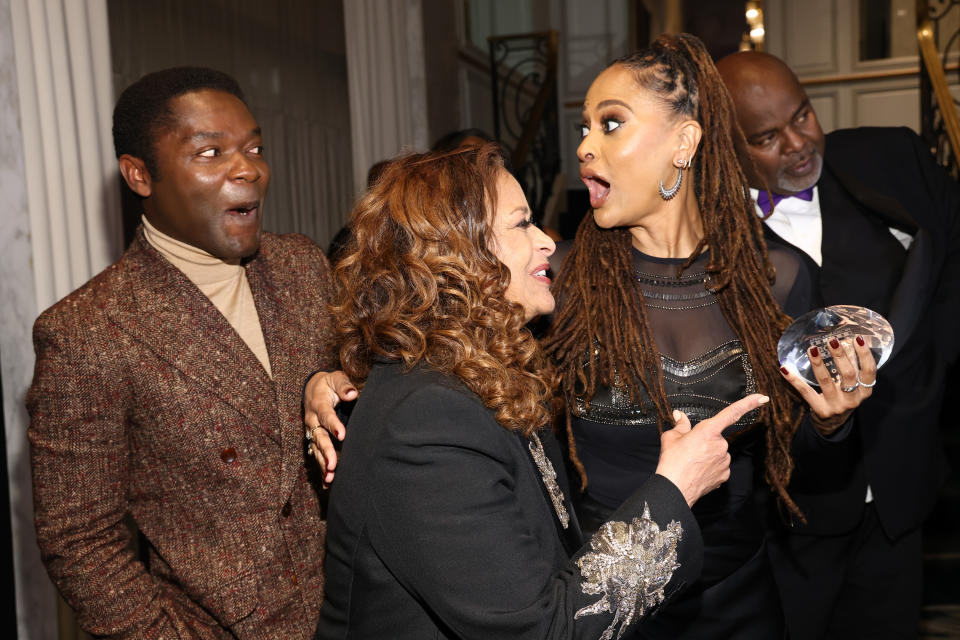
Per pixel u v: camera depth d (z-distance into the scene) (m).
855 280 2.18
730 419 1.20
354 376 1.20
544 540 1.10
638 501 1.12
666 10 9.39
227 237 1.43
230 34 4.17
